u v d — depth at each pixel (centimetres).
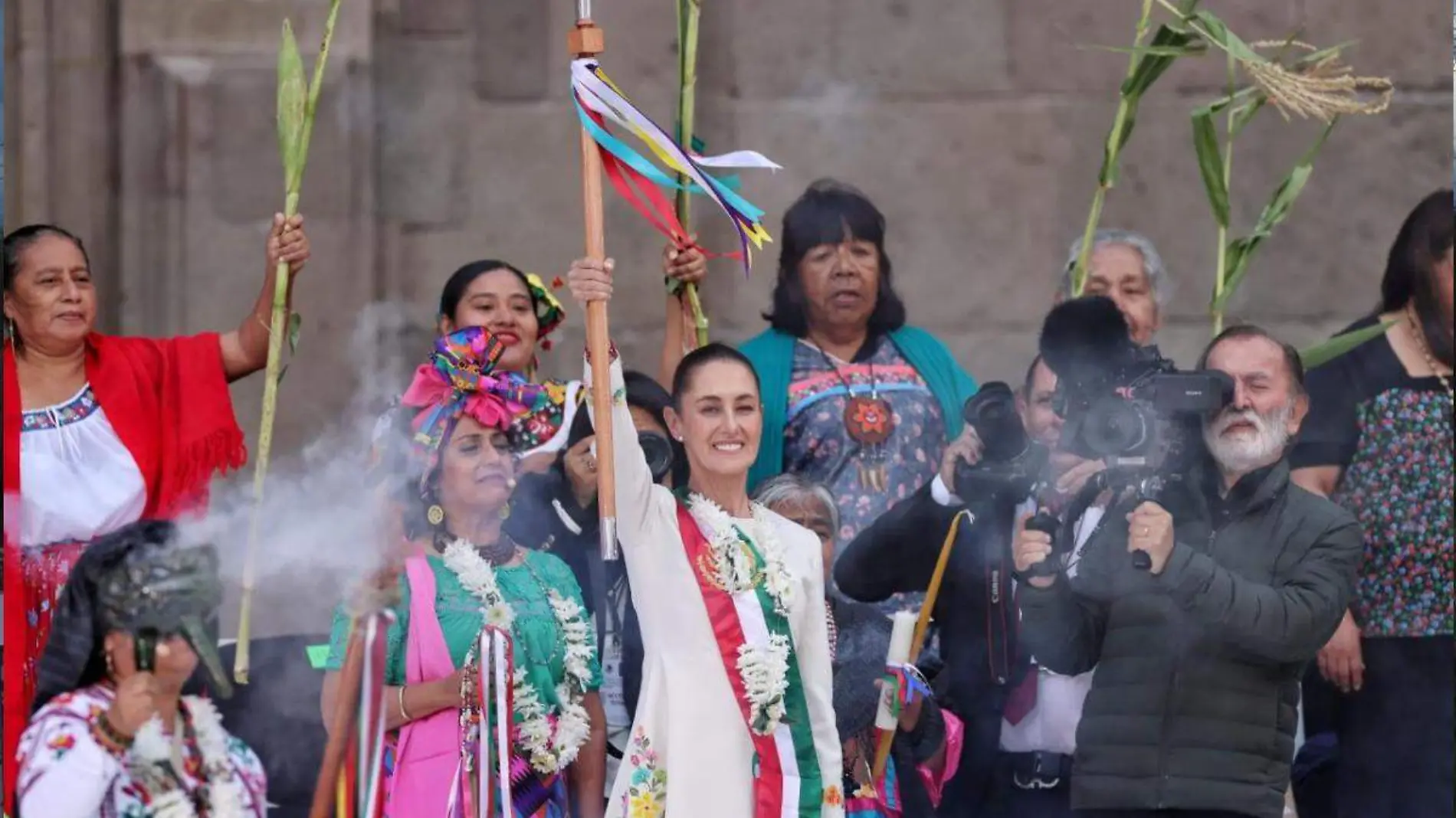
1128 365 1991
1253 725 1939
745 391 1822
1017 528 1972
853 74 2381
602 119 1830
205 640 1773
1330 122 2212
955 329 2394
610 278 1777
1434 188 2406
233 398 2222
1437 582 2162
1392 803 2144
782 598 1772
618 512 1772
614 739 1908
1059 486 1988
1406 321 2212
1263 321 2398
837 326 2133
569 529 1917
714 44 2364
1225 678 1939
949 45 2389
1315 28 2412
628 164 1805
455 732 1727
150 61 2255
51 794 1717
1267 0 2417
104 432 1962
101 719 1739
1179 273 2398
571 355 2339
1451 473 2175
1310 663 2153
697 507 1798
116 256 2250
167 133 2258
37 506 1927
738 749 1758
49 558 1928
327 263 2273
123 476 1964
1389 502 2177
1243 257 2217
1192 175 2403
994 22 2392
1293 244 2397
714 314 2342
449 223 2314
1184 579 1931
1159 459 1972
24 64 2223
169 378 2022
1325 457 2198
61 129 2233
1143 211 2405
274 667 2048
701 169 2030
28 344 1945
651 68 2348
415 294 2308
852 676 1889
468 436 1761
